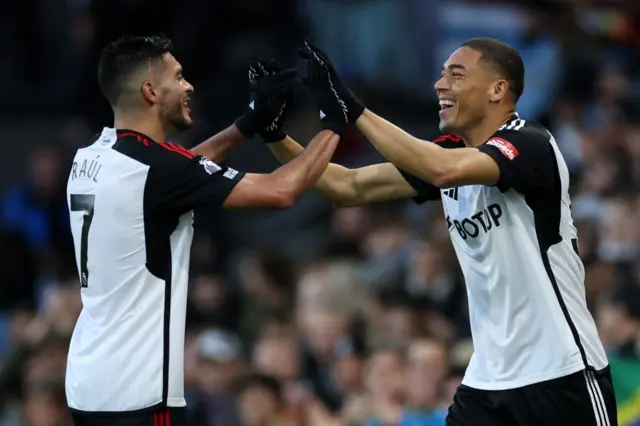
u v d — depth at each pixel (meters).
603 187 40.50
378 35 50.25
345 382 33.94
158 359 19.44
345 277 37.34
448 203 21.27
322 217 47.53
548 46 49.56
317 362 35.53
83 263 19.97
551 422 20.33
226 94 49.03
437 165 19.77
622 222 36.72
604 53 50.03
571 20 49.91
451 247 37.47
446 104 21.17
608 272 32.94
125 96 20.20
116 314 19.59
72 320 37.09
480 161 19.81
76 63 50.69
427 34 50.25
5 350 40.28
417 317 33.88
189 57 49.19
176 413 19.55
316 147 20.47
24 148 50.22
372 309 36.97
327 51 50.16
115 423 19.41
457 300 36.09
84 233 19.92
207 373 34.75
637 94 48.06
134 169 19.61
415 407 30.42
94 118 47.59
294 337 36.19
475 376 21.05
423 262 36.84
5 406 35.91
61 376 34.81
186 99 20.67
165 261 19.72
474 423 20.80
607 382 20.80
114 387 19.39
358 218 42.66
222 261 45.56
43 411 34.00
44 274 44.62
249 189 19.72
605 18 50.62
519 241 20.42
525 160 20.05
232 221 47.59
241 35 49.78
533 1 50.38
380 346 34.12
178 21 49.06
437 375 30.45
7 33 52.56
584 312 20.83
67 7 52.31
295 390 33.56
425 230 40.81
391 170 22.48
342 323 36.19
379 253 40.19
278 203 19.83
